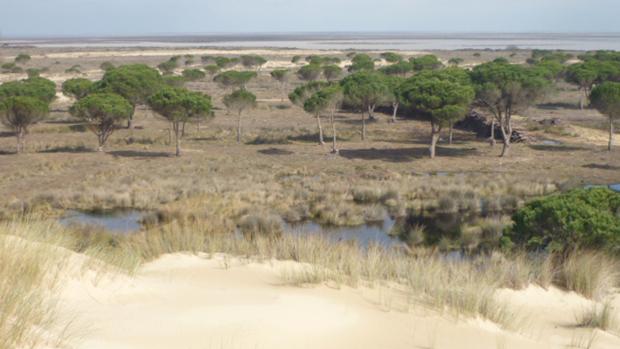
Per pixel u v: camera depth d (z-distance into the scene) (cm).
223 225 2336
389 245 2155
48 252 825
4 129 5678
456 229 2444
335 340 710
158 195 3008
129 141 5047
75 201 2945
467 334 796
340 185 3238
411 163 4078
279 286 980
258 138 5172
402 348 708
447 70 5112
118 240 1694
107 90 5531
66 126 5728
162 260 1226
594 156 4247
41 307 609
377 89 4991
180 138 5256
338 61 11919
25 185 3306
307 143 5006
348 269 1109
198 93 4788
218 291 910
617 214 1622
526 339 854
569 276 1223
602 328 984
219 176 3556
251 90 9288
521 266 1243
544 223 1527
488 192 3150
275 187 3184
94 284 807
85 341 569
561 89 8406
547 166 3903
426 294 970
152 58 16975
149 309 758
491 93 4128
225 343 650
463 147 4719
